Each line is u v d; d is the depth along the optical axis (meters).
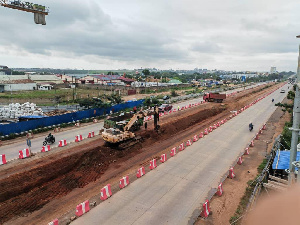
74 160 20.34
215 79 186.88
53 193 15.37
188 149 24.45
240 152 23.95
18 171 18.06
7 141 25.97
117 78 119.81
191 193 15.46
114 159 21.50
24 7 26.16
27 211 13.34
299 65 12.85
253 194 13.73
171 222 12.32
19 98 62.19
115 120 32.06
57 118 33.31
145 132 28.88
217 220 12.73
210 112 47.16
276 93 87.25
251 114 45.28
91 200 14.43
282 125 36.19
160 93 85.75
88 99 46.19
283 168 16.84
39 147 24.17
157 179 17.38
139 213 13.04
